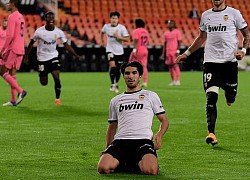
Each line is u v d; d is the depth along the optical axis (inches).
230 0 4242.1
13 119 1267.2
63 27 3516.2
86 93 1932.8
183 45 3722.9
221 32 952.3
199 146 930.1
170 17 4028.1
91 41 3481.8
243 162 798.5
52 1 3585.1
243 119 1275.8
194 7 4084.6
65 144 943.7
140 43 2272.4
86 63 3444.9
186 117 1306.6
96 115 1339.8
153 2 4047.7
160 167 760.3
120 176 693.9
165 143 957.2
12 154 851.4
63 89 2098.9
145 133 716.0
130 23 3833.7
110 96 1823.3
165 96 1847.9
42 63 1536.7
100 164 706.2
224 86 971.9
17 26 1467.8
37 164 777.6
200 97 1812.3
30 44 1534.2
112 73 1979.6
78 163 785.6
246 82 2618.1
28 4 3644.2
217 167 764.0
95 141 975.6
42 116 1321.4
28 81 2541.8
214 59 954.1
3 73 1494.8
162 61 3582.7
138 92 739.4
